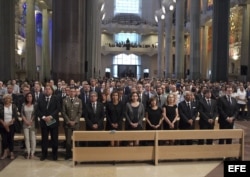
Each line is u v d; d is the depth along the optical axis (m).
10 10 19.00
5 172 6.64
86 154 7.23
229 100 8.46
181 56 37.81
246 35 29.25
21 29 32.62
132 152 7.36
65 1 13.77
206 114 8.24
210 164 7.47
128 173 6.70
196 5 30.42
